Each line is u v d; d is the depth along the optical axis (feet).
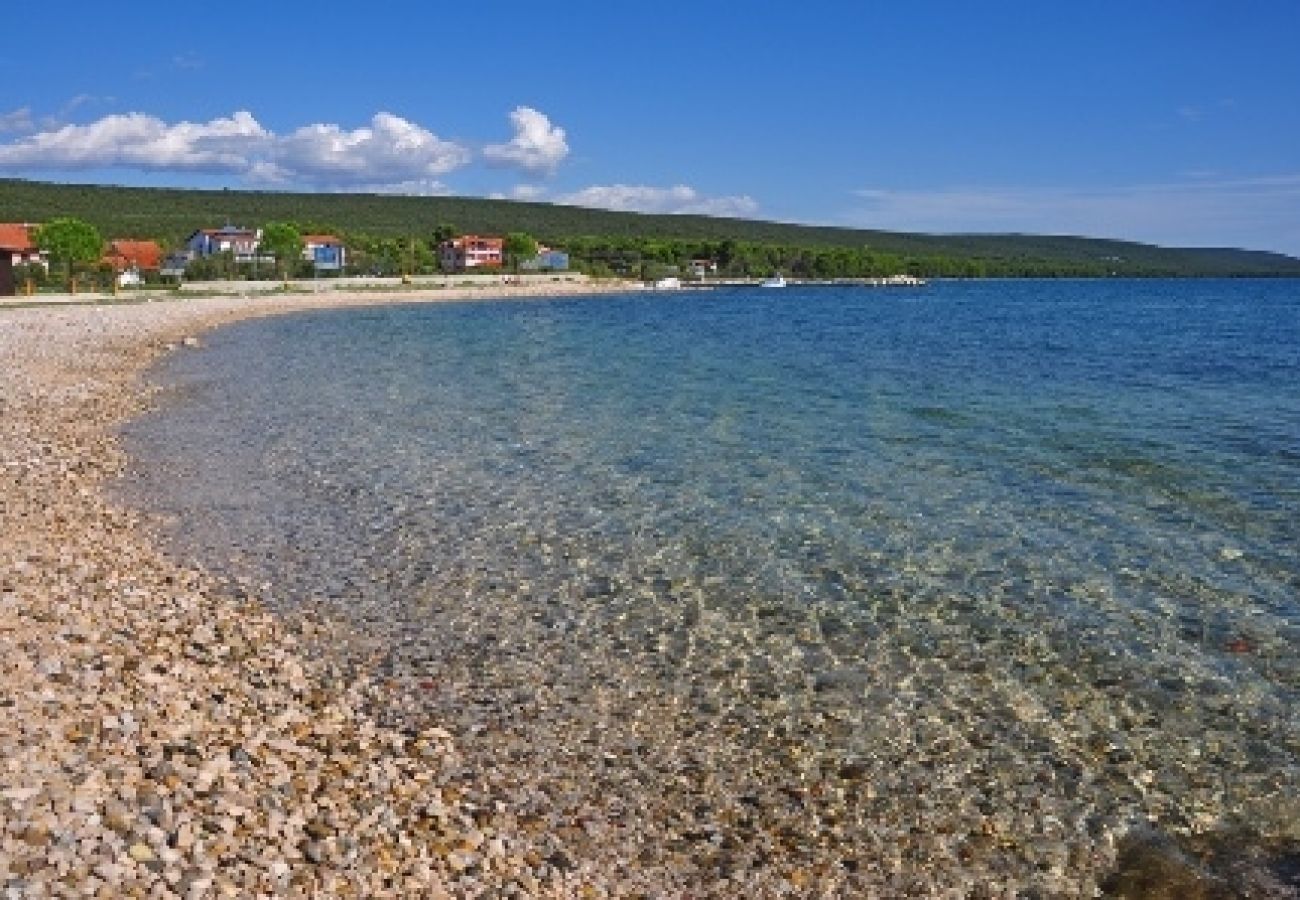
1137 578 54.39
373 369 148.56
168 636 42.80
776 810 33.50
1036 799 34.27
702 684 42.52
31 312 216.95
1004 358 172.86
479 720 38.91
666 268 619.67
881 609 50.44
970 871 30.55
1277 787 34.81
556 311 324.60
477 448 88.28
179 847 25.13
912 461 82.58
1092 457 83.76
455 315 291.79
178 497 70.13
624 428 98.43
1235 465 80.38
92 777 27.37
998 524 64.23
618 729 38.63
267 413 106.01
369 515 66.54
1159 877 30.09
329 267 453.17
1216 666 43.83
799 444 90.02
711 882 29.53
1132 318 312.91
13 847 23.47
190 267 393.50
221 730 33.32
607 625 48.60
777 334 231.71
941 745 37.70
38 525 59.11
